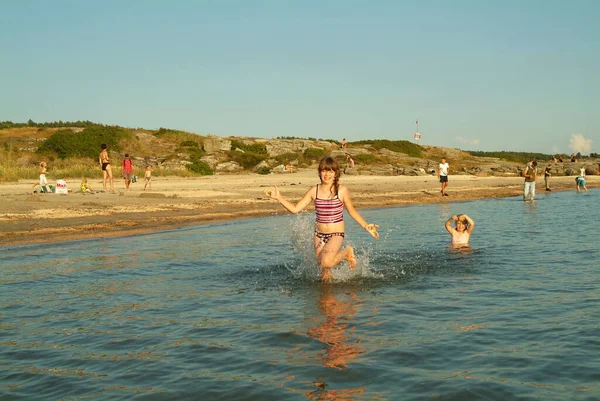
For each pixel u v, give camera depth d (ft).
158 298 21.12
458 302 19.95
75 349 15.37
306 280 24.44
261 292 22.08
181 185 98.63
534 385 12.48
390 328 16.84
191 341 15.88
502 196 90.58
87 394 12.39
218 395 12.18
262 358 14.39
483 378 12.90
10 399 12.20
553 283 22.98
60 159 167.63
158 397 12.16
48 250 33.58
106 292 22.18
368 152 214.90
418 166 199.31
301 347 15.20
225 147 199.72
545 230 42.47
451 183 120.78
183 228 45.52
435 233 41.98
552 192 105.19
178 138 205.46
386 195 84.58
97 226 44.60
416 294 21.35
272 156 196.54
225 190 84.23
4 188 81.97
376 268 26.96
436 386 12.46
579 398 11.75
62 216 48.34
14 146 178.50
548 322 17.25
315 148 210.18
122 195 67.92
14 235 39.47
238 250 33.60
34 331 17.04
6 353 15.11
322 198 25.09
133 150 182.70
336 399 11.84
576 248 32.81
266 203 65.98
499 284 22.94
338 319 17.88
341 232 25.25
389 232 43.01
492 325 17.02
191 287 23.09
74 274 25.98
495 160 246.06
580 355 14.30
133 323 17.78
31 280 24.58
